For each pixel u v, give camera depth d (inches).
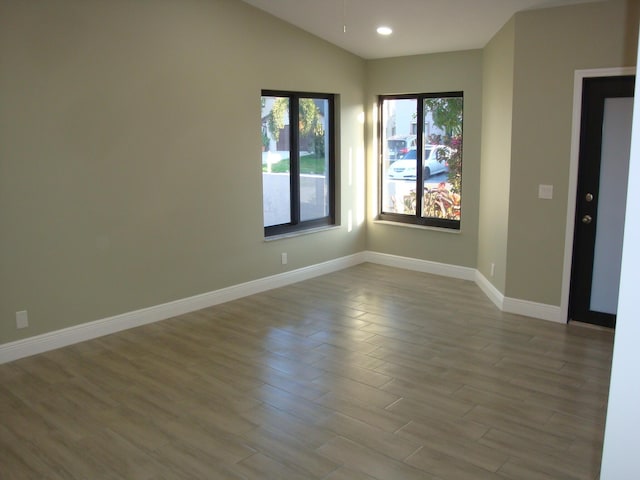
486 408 132.4
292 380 147.9
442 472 107.3
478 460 111.3
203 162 202.7
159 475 107.0
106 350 168.9
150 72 183.3
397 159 269.1
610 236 181.3
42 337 166.9
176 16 188.2
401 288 234.7
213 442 118.2
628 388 38.8
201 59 197.3
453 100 245.8
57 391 142.2
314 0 196.1
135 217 185.0
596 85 176.2
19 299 161.0
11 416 129.7
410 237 265.0
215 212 209.3
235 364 158.4
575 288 189.9
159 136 188.2
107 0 169.9
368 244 282.2
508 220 196.7
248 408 132.9
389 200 275.6
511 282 199.9
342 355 164.4
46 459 112.7
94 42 168.4
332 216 266.7
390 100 267.0
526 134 188.4
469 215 242.8
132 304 187.8
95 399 137.9
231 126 210.4
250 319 196.9
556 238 187.5
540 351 166.7
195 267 205.2
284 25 224.2
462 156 242.2
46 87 159.6
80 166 169.5
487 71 223.6
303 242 247.4
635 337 38.0
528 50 183.8
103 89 172.1
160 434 121.6
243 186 218.1
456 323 191.2
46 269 165.8
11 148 154.9
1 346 158.9
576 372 152.2
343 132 259.9
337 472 107.5
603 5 168.9
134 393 140.9
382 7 193.9
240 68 210.5
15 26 152.2
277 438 119.6
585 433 121.5
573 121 178.5
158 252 193.0
